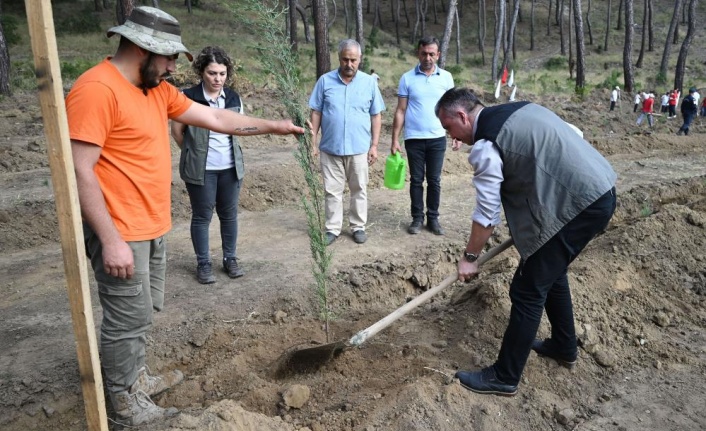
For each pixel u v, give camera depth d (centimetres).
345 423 345
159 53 276
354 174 607
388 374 395
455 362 400
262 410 363
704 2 5156
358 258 581
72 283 247
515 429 345
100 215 267
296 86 391
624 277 500
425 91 615
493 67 3125
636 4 5234
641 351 425
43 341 421
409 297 546
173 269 555
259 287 512
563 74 3581
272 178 855
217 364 406
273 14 384
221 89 481
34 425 344
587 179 308
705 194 880
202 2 3866
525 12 5116
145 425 312
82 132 259
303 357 395
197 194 495
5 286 532
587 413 364
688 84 3262
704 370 404
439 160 643
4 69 1491
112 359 305
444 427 336
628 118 1944
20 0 3269
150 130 292
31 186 786
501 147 313
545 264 325
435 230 659
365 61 2684
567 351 383
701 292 504
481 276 559
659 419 355
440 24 5006
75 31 2995
